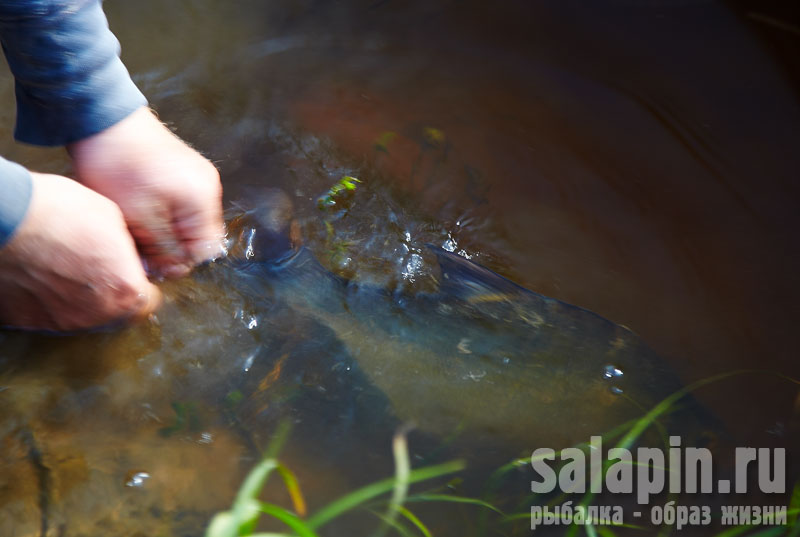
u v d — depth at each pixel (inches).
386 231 49.1
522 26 58.1
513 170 52.1
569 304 45.7
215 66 55.9
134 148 44.2
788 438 43.6
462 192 51.2
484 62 56.6
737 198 51.1
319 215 49.6
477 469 42.5
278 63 56.4
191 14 58.0
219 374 44.4
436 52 57.1
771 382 45.1
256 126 53.6
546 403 43.2
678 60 56.4
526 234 49.8
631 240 49.7
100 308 44.0
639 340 44.8
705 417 43.3
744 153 52.7
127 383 44.1
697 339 46.4
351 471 42.3
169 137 45.5
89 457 42.5
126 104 44.1
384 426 43.1
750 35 57.2
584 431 42.9
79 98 43.1
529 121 54.1
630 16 58.4
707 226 50.1
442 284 46.5
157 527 41.2
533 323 45.1
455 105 54.8
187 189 44.9
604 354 44.3
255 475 38.3
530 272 48.5
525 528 41.8
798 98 54.7
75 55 42.6
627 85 55.4
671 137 53.4
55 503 41.5
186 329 45.1
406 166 52.1
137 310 44.8
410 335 44.7
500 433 42.9
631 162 52.5
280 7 58.8
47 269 42.5
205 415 43.5
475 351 44.2
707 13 58.2
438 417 43.1
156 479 42.1
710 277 48.4
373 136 53.4
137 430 43.1
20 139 45.0
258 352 44.8
